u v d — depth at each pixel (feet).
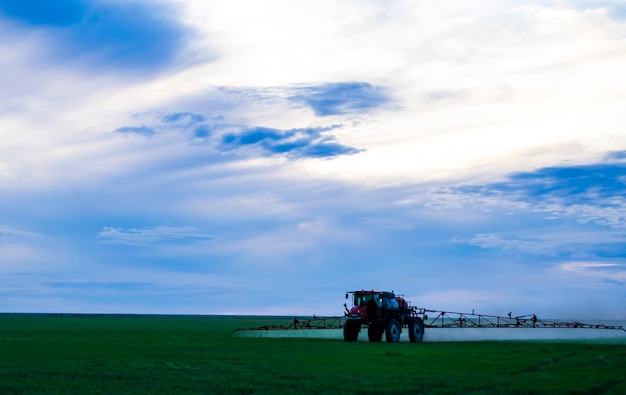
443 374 102.27
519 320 239.09
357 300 206.69
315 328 248.93
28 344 183.83
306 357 135.54
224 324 559.79
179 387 87.20
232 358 132.87
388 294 207.51
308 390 85.05
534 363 121.80
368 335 210.18
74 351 152.76
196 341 206.18
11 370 106.63
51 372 104.06
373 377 98.32
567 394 81.51
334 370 108.17
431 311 223.71
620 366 117.60
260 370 108.27
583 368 113.60
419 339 214.07
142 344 185.68
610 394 82.28
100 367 112.37
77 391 83.41
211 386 88.07
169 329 370.94
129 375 100.12
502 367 113.39
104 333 288.71
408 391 84.38
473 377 98.32
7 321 585.63
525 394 81.71
